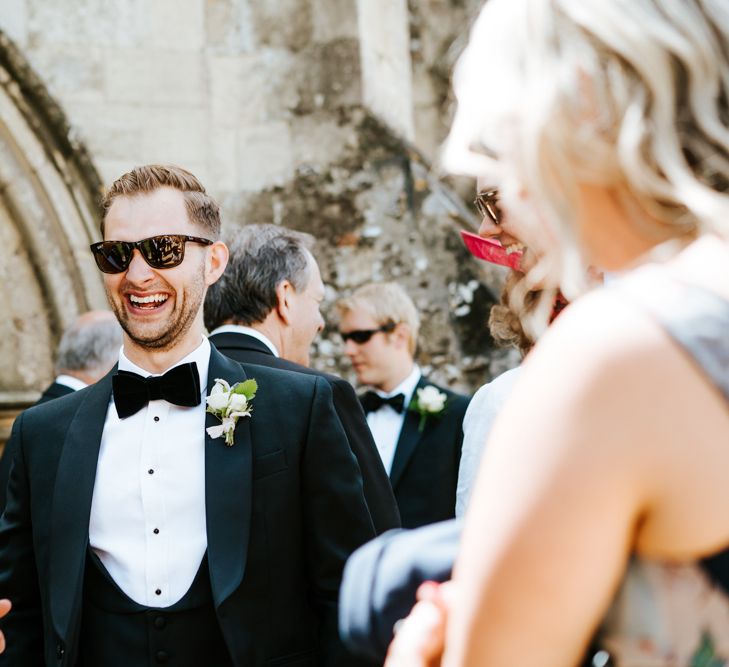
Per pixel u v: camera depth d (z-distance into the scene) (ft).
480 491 2.54
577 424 2.36
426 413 12.61
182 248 7.02
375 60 19.31
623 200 2.72
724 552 2.37
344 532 6.83
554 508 2.33
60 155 17.07
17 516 6.98
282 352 9.35
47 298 16.93
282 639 6.55
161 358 7.12
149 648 6.41
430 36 23.41
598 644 2.60
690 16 2.62
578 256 2.68
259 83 18.63
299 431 6.98
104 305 17.26
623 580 2.51
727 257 2.52
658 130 2.58
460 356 17.72
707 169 2.59
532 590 2.35
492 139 2.90
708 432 2.32
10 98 16.70
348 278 17.99
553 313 6.23
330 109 18.54
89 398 7.22
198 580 6.52
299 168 18.45
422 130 23.22
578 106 2.66
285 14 18.83
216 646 6.45
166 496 6.71
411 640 2.89
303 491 6.92
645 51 2.58
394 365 13.24
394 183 18.29
